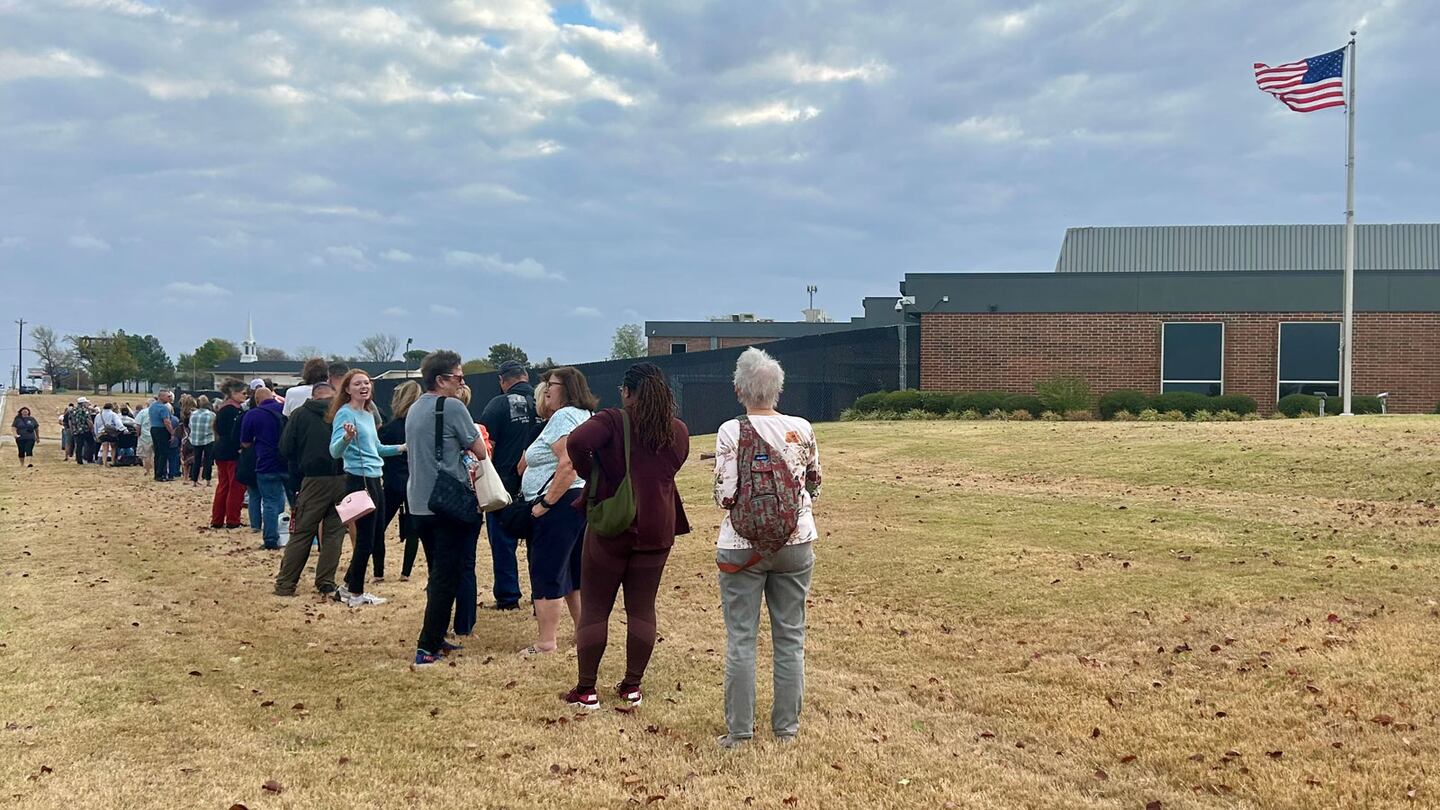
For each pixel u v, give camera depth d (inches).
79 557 399.5
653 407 205.0
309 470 322.7
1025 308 985.5
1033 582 309.0
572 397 245.0
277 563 386.9
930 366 1003.3
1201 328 960.9
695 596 318.0
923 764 181.3
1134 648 245.1
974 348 995.3
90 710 208.2
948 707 213.2
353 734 196.7
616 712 209.2
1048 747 189.9
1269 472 497.4
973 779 174.7
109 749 186.7
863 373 1136.8
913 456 652.1
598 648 209.5
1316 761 175.8
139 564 383.2
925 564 340.8
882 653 250.4
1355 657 225.1
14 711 206.4
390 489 361.1
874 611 289.1
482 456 244.5
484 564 387.9
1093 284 976.9
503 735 196.2
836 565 347.6
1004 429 753.6
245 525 502.3
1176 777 173.6
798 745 189.8
